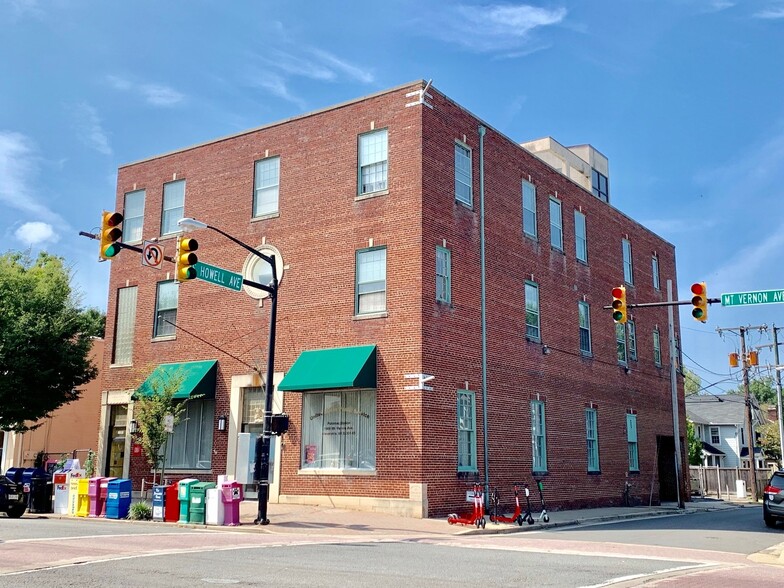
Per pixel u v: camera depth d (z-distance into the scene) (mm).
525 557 14312
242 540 16516
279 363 25531
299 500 24000
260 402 26141
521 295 28234
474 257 25781
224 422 26484
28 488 23875
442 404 23125
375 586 10305
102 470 29500
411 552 14719
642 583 11297
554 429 28969
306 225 25922
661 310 40281
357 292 24375
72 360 29531
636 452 35094
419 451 22062
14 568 11516
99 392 40688
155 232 30047
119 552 13688
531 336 28609
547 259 30266
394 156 24469
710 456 70938
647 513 29125
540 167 30859
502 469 25562
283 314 25750
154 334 29281
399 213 23969
